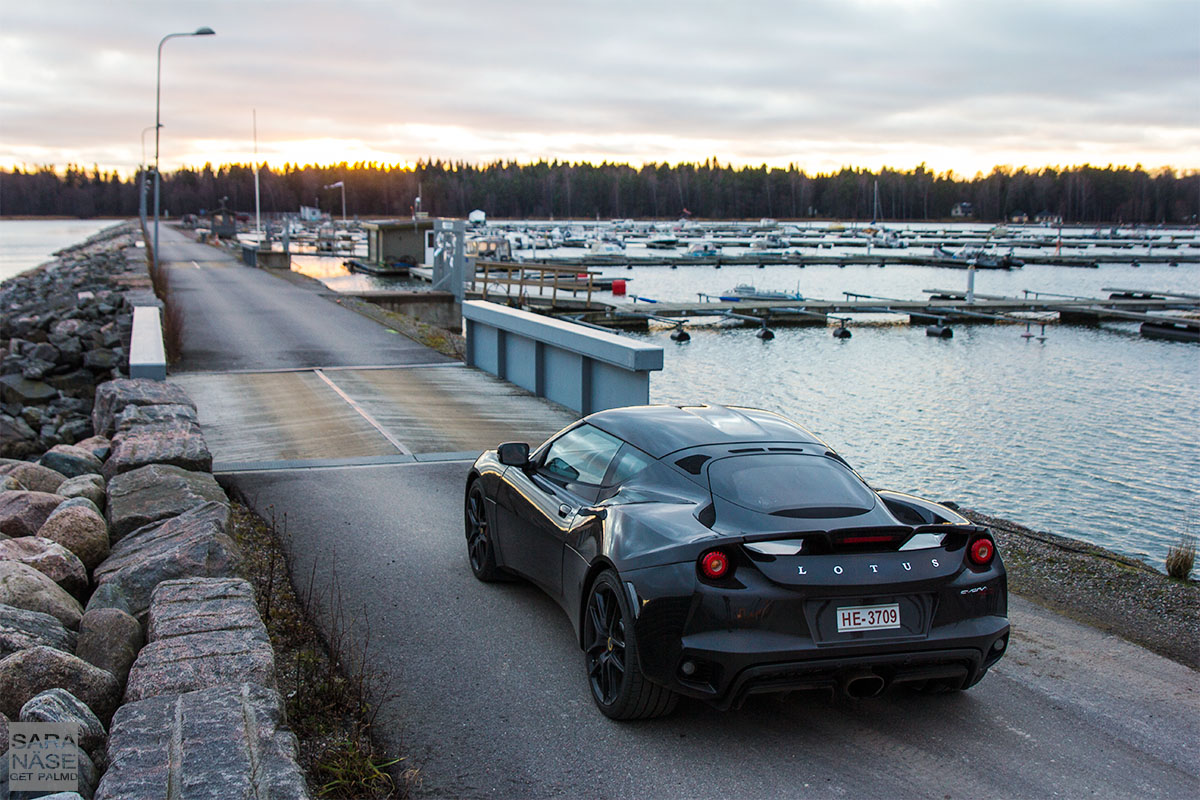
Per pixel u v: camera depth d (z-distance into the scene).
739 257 117.56
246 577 5.85
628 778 3.98
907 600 4.12
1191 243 178.88
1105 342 42.31
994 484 18.03
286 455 10.22
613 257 114.25
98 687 4.20
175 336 18.55
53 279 41.22
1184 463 19.80
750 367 33.75
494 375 16.11
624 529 4.45
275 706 3.80
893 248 157.75
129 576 5.48
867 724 4.50
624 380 11.48
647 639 4.12
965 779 4.00
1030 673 5.11
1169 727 4.51
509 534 5.89
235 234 124.50
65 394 17.77
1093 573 7.00
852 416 24.94
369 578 6.43
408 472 9.52
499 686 4.84
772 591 3.96
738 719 4.53
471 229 97.56
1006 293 71.75
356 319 25.78
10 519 6.61
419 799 3.80
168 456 8.27
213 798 3.14
